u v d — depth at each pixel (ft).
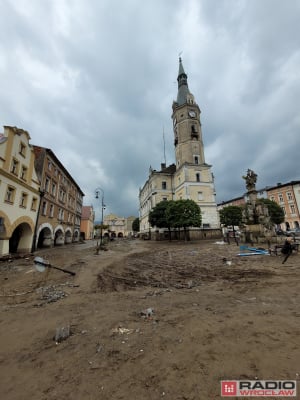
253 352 8.72
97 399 6.46
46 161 75.10
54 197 83.51
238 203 202.18
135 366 8.10
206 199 124.77
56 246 87.20
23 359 8.82
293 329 10.62
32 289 21.13
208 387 6.84
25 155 57.36
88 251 62.23
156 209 112.88
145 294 18.37
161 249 63.46
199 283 21.71
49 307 15.40
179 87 166.30
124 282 23.11
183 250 57.00
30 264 38.81
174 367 7.95
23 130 55.83
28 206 58.18
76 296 18.11
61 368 8.13
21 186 54.08
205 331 10.75
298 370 7.50
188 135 136.67
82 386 7.08
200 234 116.47
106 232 294.66
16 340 10.52
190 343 9.64
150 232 144.56
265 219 65.46
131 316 13.24
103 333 11.00
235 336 10.12
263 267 27.81
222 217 128.06
